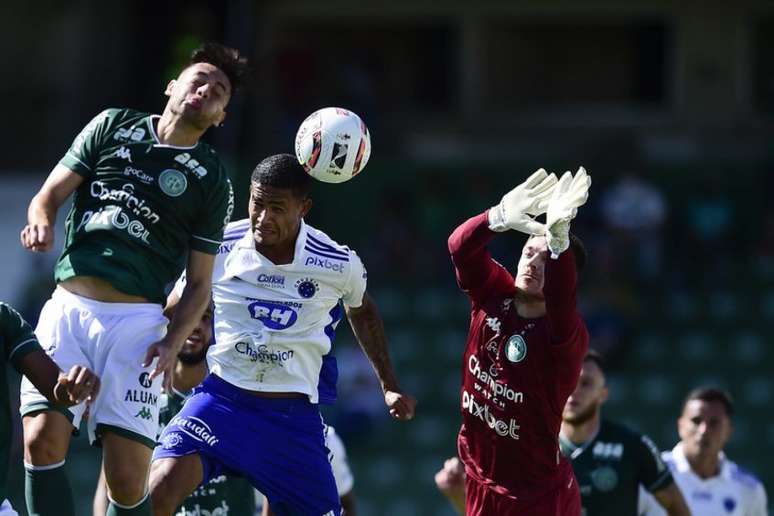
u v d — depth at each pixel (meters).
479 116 87.12
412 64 88.75
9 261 71.06
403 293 71.44
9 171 82.50
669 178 75.38
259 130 77.94
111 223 23.00
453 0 87.69
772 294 70.56
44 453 22.36
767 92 86.00
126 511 22.97
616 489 29.28
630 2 86.56
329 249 24.31
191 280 23.41
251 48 82.00
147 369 23.09
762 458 63.31
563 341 23.58
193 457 23.83
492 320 24.52
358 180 74.38
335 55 86.31
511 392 24.27
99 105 84.56
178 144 23.41
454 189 74.31
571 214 22.72
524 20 88.19
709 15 86.12
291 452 24.33
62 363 22.75
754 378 67.12
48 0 85.00
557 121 86.50
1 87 83.88
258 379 24.17
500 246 67.81
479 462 25.02
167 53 85.06
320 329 24.47
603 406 64.94
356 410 61.72
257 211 23.64
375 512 60.38
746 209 74.69
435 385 66.88
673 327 69.06
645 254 70.69
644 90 87.38
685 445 33.00
